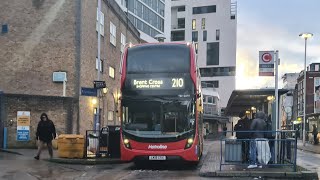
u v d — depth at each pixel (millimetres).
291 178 12633
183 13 106125
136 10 68312
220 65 102188
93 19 27641
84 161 16141
